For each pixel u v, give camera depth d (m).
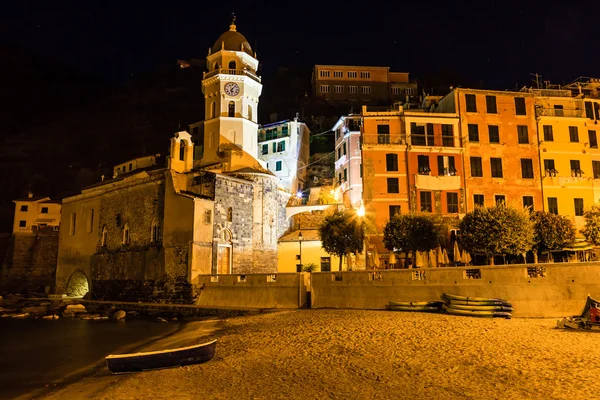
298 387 16.20
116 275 57.47
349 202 60.00
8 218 107.44
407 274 33.22
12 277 84.12
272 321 32.31
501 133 53.91
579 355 18.52
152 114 147.50
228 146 61.22
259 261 54.88
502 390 14.71
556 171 53.47
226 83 63.00
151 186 55.44
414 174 51.72
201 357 20.88
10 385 20.89
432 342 22.16
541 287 28.42
